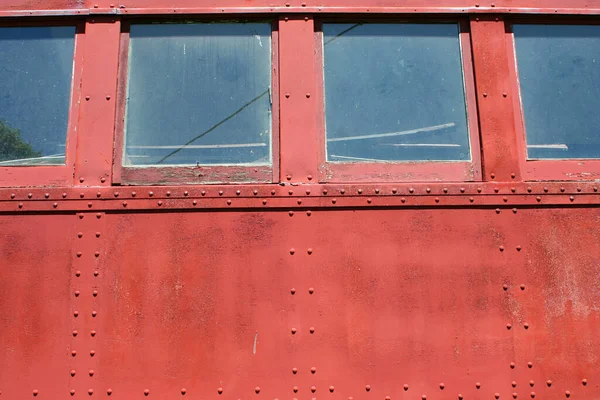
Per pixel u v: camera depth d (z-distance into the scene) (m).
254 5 3.47
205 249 3.08
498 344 3.04
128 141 3.32
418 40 3.58
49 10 3.43
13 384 2.91
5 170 3.25
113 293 3.02
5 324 2.97
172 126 3.36
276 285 3.05
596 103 3.55
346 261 3.09
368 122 3.41
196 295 3.03
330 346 3.00
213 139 3.35
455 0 3.55
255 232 3.10
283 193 3.15
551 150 3.44
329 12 3.46
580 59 3.61
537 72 3.56
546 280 3.13
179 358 2.97
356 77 3.48
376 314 3.04
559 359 3.05
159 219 3.11
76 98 3.37
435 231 3.14
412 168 3.34
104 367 2.94
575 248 3.18
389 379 2.98
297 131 3.31
